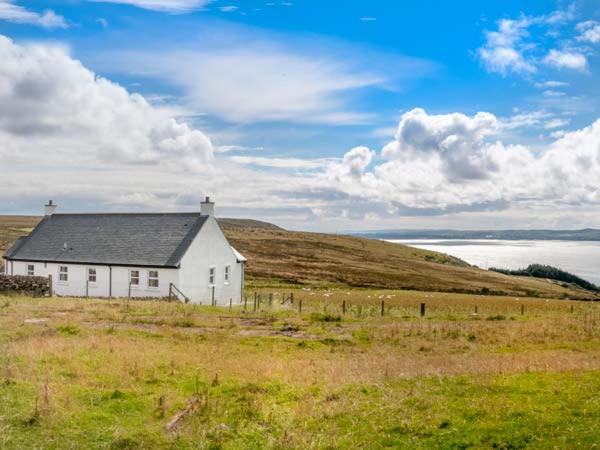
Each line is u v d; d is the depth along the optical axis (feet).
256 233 631.56
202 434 44.73
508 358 80.12
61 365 64.69
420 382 60.75
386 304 215.31
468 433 43.80
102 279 183.83
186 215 191.72
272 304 182.39
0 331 89.20
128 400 52.16
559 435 42.32
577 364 71.67
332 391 57.62
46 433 42.70
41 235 208.64
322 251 546.26
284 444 43.32
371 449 42.04
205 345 87.97
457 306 216.74
